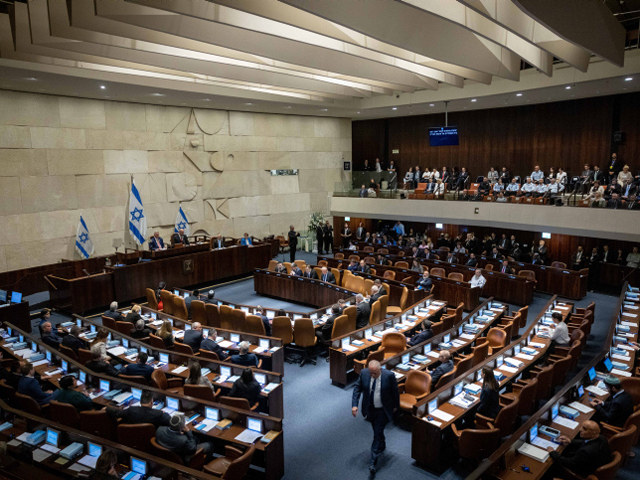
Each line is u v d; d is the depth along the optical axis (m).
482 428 6.06
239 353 8.01
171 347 8.73
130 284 13.22
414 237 20.56
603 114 17.50
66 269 14.12
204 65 11.52
